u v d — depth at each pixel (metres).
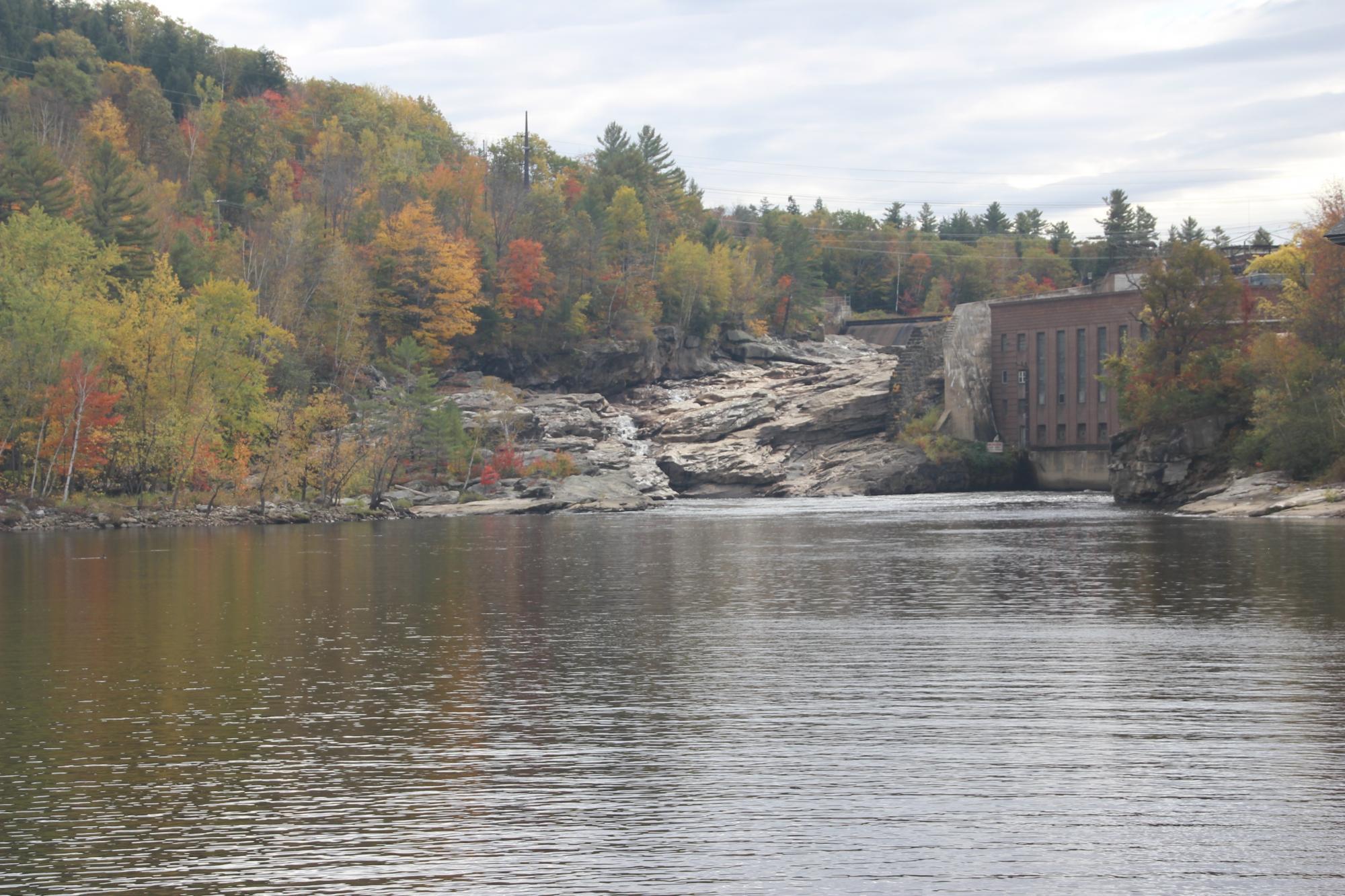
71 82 185.25
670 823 16.91
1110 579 46.47
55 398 93.31
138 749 21.05
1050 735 21.44
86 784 18.95
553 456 133.12
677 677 27.30
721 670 28.08
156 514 93.38
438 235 160.50
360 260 155.88
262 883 14.94
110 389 99.56
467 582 48.59
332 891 14.66
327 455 110.31
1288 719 22.44
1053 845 15.88
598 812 17.39
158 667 28.84
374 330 155.25
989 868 15.12
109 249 105.06
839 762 19.86
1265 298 115.62
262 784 18.86
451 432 125.25
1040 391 156.62
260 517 97.81
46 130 161.12
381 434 116.31
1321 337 98.06
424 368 132.62
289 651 31.12
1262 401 96.50
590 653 30.72
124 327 101.88
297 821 17.11
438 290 160.75
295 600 42.62
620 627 35.34
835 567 54.09
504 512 113.00
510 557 61.38
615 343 177.38
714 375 196.50
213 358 107.00
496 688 26.22
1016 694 24.89
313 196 171.75
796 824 16.78
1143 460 108.69
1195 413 105.56
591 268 183.25
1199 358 106.44
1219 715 22.83
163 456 99.19
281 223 144.50
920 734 21.62
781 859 15.48
